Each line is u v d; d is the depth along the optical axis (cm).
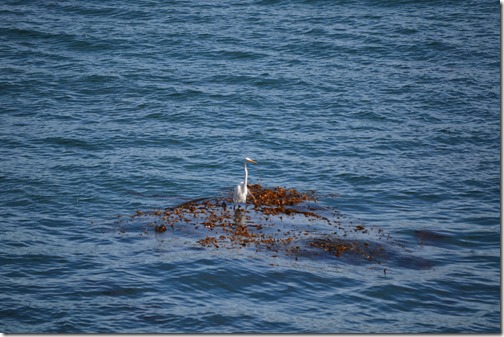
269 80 5975
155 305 2631
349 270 2970
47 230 3391
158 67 6250
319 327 2502
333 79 5997
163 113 5297
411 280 2897
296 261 3030
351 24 7306
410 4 7850
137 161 4416
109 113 5288
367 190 4053
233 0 8219
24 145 4616
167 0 8144
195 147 4694
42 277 2856
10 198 3791
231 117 5244
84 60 6359
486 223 3597
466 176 4294
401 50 6638
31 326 2455
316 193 3981
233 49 6675
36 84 5766
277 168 4375
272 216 3562
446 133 4978
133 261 3016
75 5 7869
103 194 3894
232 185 4069
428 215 3700
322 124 5131
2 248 3134
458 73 6109
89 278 2841
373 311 2634
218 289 2781
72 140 4731
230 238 3244
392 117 5253
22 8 7706
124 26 7250
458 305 2700
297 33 7094
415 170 4378
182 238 3269
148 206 3734
